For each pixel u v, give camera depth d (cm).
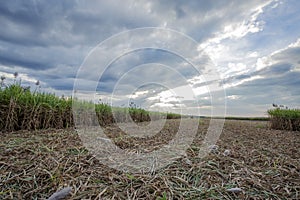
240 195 140
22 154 199
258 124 792
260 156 236
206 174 172
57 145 238
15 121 364
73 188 136
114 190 137
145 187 143
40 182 145
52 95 466
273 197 141
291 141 370
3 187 138
